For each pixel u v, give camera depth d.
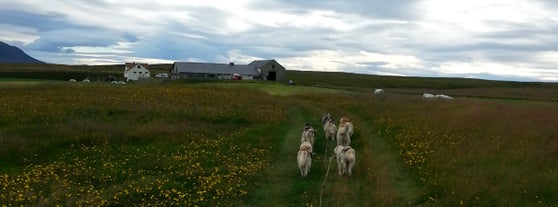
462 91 108.81
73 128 24.91
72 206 13.51
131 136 23.91
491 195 14.48
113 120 29.55
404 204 14.59
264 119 33.16
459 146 21.98
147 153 21.03
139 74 133.75
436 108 39.12
